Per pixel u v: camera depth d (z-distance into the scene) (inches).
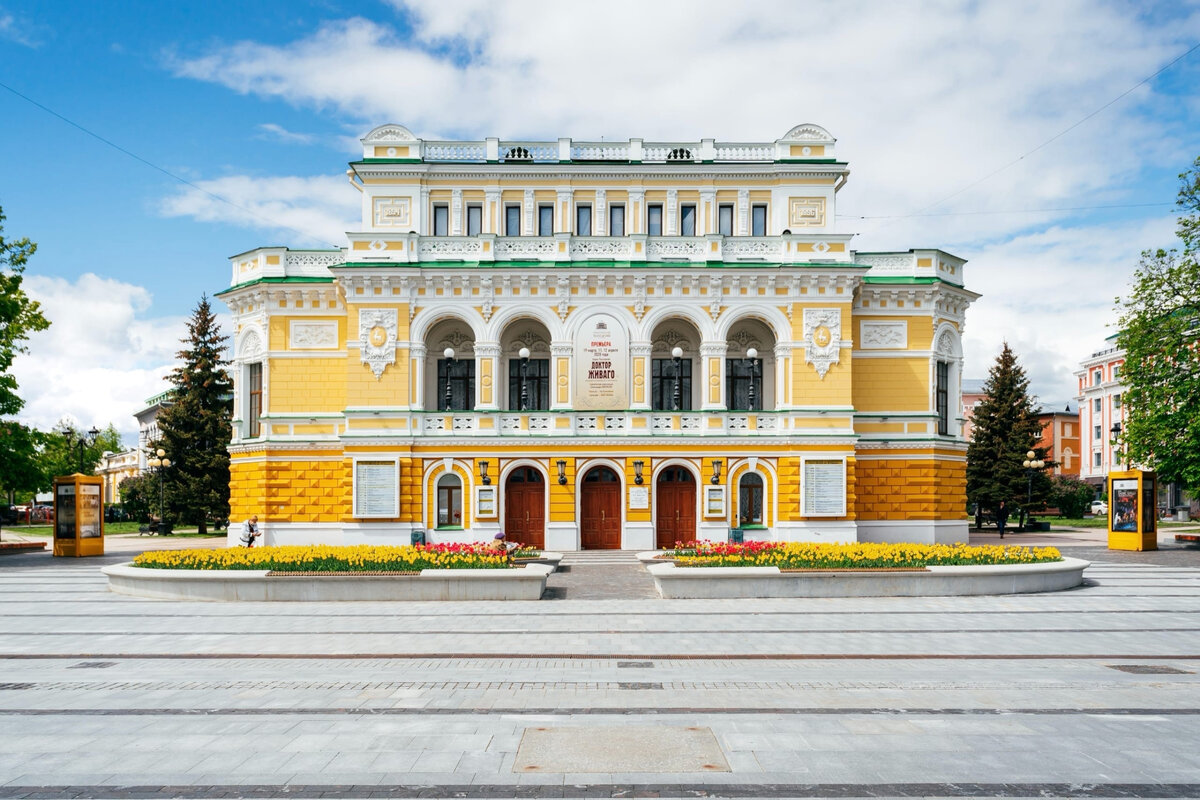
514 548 1048.8
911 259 1545.3
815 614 745.6
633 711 441.4
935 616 735.7
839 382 1433.3
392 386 1432.1
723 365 1444.4
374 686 496.7
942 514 1524.4
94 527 1485.0
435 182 1557.6
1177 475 1610.5
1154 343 1593.3
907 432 1509.6
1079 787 336.2
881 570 852.6
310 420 1486.2
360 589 826.8
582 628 680.4
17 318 1539.1
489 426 1432.1
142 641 634.2
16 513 3191.4
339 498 1473.9
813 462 1416.1
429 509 1418.6
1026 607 786.2
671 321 1537.9
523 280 1445.6
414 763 361.7
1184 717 434.0
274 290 1505.9
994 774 349.4
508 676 521.0
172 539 1948.8
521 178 1557.6
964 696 473.4
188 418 2175.2
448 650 597.3
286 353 1504.7
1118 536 1524.4
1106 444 3762.3
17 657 581.3
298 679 514.6
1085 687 495.5
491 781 340.8
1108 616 738.8
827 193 1551.4
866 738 395.2
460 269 1428.4
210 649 604.4
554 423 1434.5
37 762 365.4
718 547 968.9
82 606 810.8
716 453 1427.2
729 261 1461.6
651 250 1464.1
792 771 351.6
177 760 367.2
